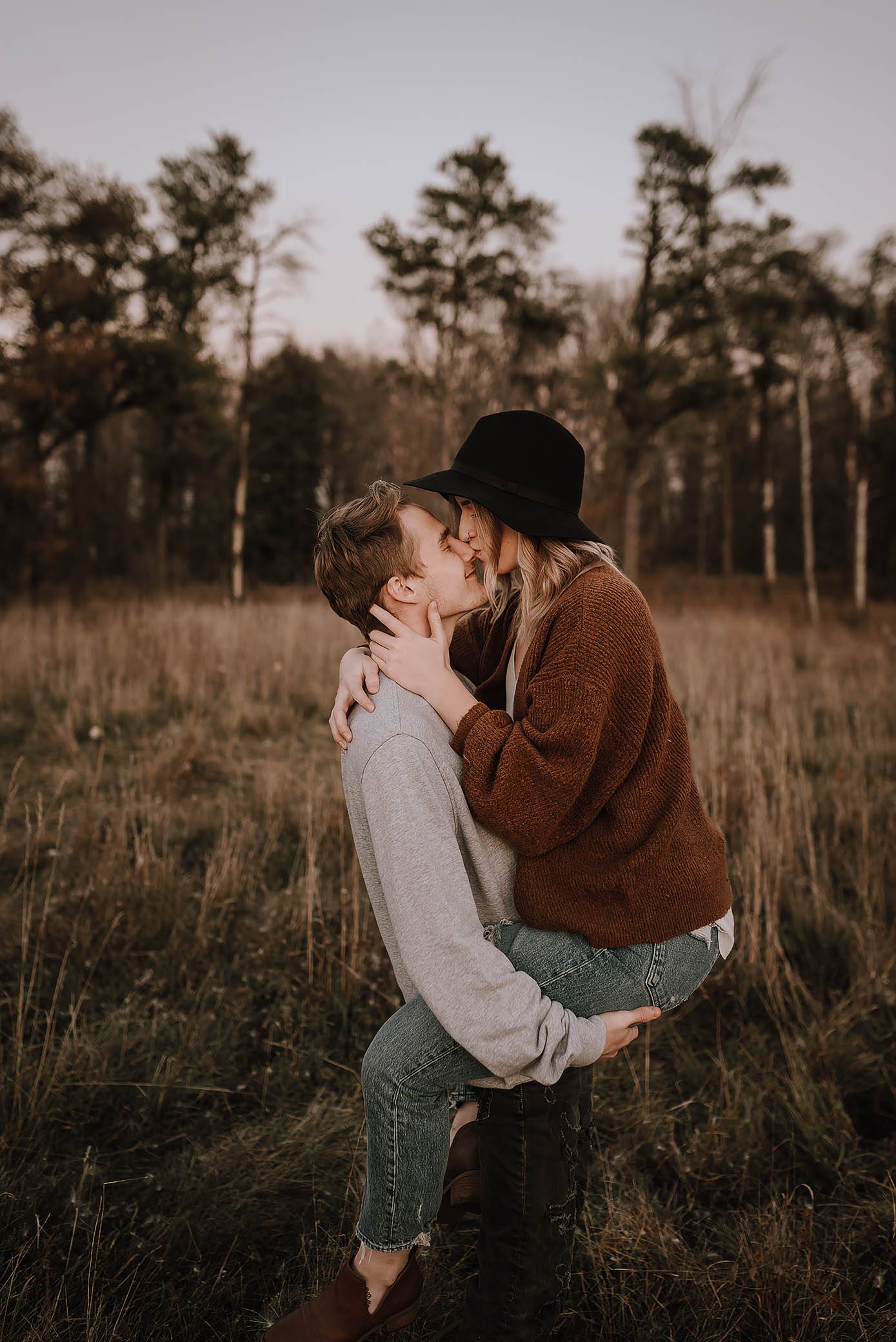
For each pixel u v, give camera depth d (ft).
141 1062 6.88
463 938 3.63
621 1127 6.48
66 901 9.30
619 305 78.33
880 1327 4.67
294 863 11.06
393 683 4.21
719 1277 5.06
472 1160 4.99
